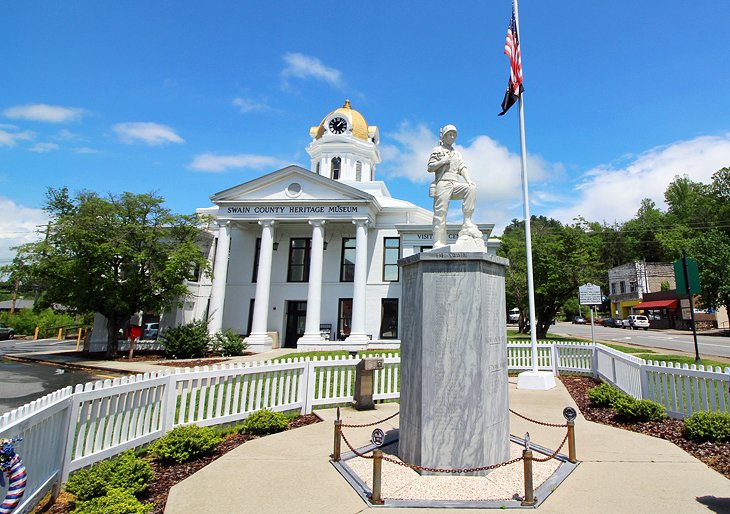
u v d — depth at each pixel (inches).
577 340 1165.1
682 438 282.0
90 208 869.8
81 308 885.8
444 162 267.3
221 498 196.4
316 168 1557.6
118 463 208.5
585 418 349.1
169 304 962.1
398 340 1085.1
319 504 189.8
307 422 345.4
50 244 858.8
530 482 186.9
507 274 1406.3
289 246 1206.3
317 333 1047.6
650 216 3142.2
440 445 218.8
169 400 297.9
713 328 1779.0
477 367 222.2
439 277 232.4
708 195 2576.3
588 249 1177.4
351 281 1176.8
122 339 1031.6
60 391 219.3
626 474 221.6
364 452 256.8
